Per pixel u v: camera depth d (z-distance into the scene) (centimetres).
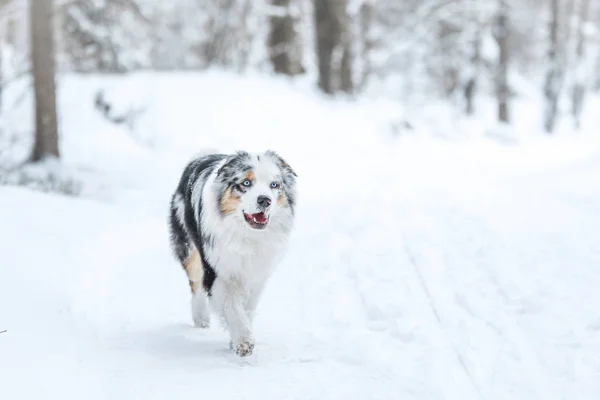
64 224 852
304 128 2131
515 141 2723
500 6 3061
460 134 2686
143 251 888
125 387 483
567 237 883
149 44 3003
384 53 3362
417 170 1764
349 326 657
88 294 670
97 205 1045
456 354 571
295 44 2784
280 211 583
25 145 1633
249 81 2391
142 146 1830
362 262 873
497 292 715
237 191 558
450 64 3394
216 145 1866
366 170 1758
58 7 2433
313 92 2556
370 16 3397
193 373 521
